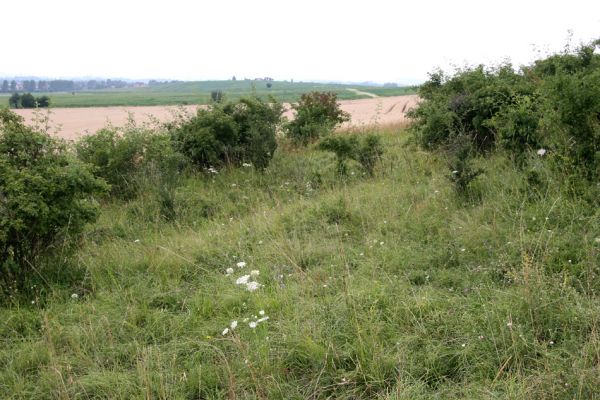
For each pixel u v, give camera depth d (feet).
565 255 15.06
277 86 631.97
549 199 18.92
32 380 12.37
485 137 31.07
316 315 13.55
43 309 15.89
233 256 18.92
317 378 11.21
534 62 38.34
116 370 12.41
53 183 17.98
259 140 36.68
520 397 9.55
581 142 19.53
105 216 26.76
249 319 13.84
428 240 18.56
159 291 16.67
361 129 54.19
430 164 30.04
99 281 17.80
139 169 31.99
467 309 13.23
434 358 11.39
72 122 132.26
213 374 11.69
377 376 11.02
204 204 28.02
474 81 35.32
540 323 11.97
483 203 20.26
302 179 31.50
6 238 16.93
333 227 21.06
